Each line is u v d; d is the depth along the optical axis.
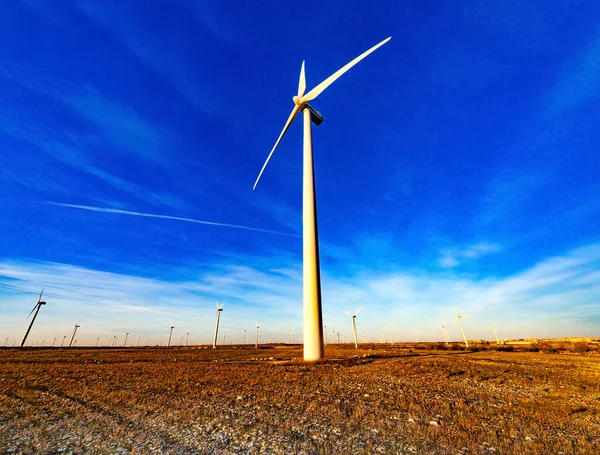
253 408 11.90
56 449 7.69
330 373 23.14
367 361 33.69
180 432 9.01
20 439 8.42
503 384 18.30
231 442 8.18
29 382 18.48
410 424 9.70
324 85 46.41
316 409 11.74
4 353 59.06
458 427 9.48
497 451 7.54
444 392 15.53
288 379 19.72
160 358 42.62
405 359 35.84
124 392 15.01
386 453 7.38
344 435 8.70
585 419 10.66
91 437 8.59
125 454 7.39
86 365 31.19
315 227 37.72
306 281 35.25
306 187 39.81
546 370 25.64
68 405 12.40
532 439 8.36
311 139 43.97
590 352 58.47
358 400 13.38
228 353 57.84
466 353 53.72
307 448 7.73
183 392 15.23
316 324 33.59
